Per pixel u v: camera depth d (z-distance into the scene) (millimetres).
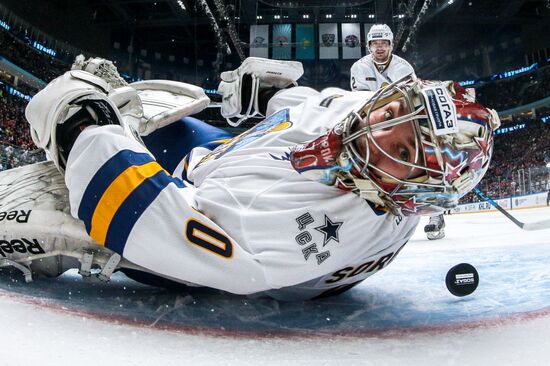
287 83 2789
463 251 3967
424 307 1854
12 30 26469
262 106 2791
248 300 1892
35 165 2047
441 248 4328
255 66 2695
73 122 1735
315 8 33344
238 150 1908
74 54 31469
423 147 1382
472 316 1684
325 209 1581
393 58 5000
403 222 1768
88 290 1988
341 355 1236
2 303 1535
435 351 1259
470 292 1972
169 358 1164
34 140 1818
